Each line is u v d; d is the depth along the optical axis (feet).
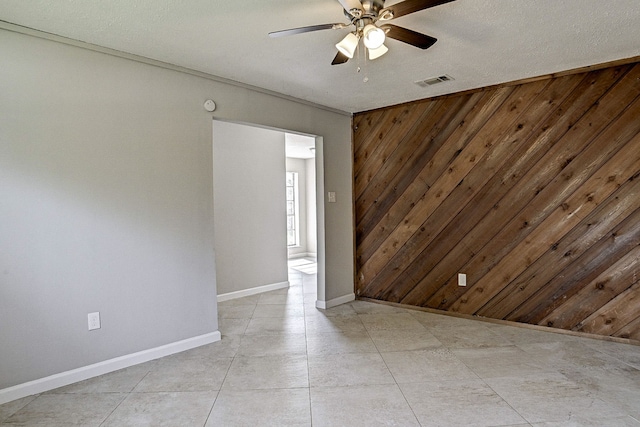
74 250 7.76
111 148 8.25
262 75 10.00
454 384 7.42
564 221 10.12
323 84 10.80
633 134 9.12
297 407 6.64
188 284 9.55
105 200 8.16
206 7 6.51
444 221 12.23
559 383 7.39
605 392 7.00
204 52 8.47
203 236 9.87
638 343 9.23
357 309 13.12
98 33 7.45
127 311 8.49
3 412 6.55
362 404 6.72
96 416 6.42
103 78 8.15
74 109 7.76
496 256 11.26
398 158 13.24
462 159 11.77
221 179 14.46
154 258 8.94
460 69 9.71
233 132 14.92
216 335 10.07
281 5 6.50
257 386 7.47
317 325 11.34
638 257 9.16
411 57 8.85
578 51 8.63
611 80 9.32
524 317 10.85
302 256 26.76
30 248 7.23
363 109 13.84
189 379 7.80
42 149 7.38
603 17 7.02
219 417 6.36
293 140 18.83
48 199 7.45
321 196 13.24
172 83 9.23
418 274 12.92
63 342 7.61
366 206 14.25
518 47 8.36
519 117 10.68
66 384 7.59
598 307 9.73
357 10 5.85
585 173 9.77
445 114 12.05
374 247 14.06
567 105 9.93
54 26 7.13
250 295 15.39
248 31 7.46
